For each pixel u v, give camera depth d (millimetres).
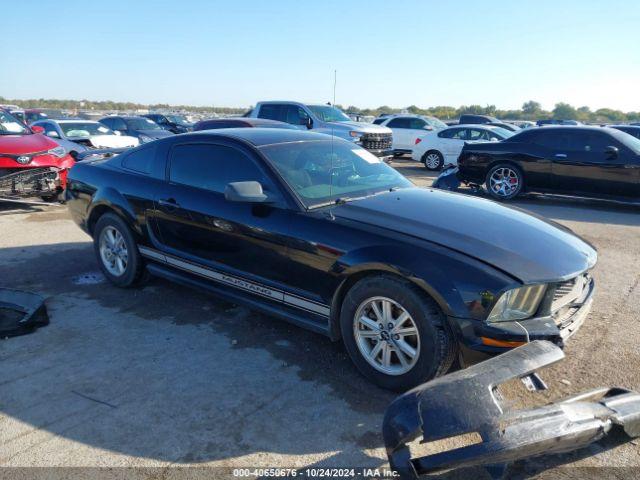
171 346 3926
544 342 2754
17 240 6906
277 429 2949
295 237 3607
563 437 2412
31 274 5512
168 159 4652
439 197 4113
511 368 2529
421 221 3459
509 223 3617
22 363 3652
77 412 3088
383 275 3230
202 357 3764
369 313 3402
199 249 4297
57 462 2670
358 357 3436
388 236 3297
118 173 5027
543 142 9977
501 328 2893
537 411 2469
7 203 9359
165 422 3000
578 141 9656
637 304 4840
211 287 4312
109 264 5168
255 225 3830
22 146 8305
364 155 4730
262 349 3896
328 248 3441
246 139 4230
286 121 15070
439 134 16172
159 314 4512
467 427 2307
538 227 3684
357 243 3344
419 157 16562
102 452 2748
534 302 3023
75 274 5535
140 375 3508
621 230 7902
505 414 2381
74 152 11578
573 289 3371
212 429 2941
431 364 3084
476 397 2371
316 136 4660
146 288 5121
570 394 3307
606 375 3539
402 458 2447
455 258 3051
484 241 3238
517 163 10180
